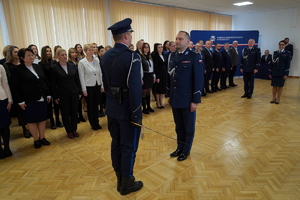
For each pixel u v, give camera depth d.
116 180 2.00
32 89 2.52
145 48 3.82
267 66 8.04
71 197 1.77
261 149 2.57
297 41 8.34
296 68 8.50
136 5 6.56
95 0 5.71
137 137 1.72
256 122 3.52
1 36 4.39
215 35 7.66
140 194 1.79
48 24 4.98
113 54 1.55
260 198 1.71
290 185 1.87
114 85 1.58
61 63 2.81
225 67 6.27
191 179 1.99
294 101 4.87
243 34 7.99
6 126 2.42
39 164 2.32
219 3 7.27
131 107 1.53
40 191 1.85
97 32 5.88
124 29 1.54
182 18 8.00
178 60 2.13
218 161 2.31
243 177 2.00
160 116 3.95
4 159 2.44
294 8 8.18
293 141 2.77
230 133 3.08
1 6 4.39
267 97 5.30
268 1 7.13
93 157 2.46
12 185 1.95
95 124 3.35
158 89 4.32
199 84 2.07
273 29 8.93
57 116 3.50
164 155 2.46
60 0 5.10
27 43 4.75
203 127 3.34
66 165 2.29
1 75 2.33
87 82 3.11
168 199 1.73
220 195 1.76
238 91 6.09
